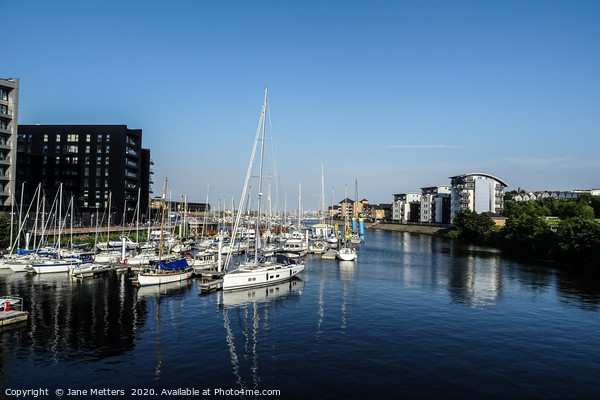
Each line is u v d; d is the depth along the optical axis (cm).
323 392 2839
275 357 3456
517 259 10106
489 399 2767
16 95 11288
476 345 3784
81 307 4928
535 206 19250
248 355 3494
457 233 17112
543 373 3191
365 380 3030
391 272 8031
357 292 6059
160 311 4819
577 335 4103
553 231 10569
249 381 2998
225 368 3222
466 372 3189
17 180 13975
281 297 5653
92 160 14688
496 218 16612
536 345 3800
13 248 8512
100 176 14650
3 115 10938
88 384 2923
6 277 6819
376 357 3472
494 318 4688
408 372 3177
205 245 11288
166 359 3384
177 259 7550
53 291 5778
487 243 14250
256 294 5816
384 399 2748
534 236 10869
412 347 3719
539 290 6256
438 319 4631
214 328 4216
